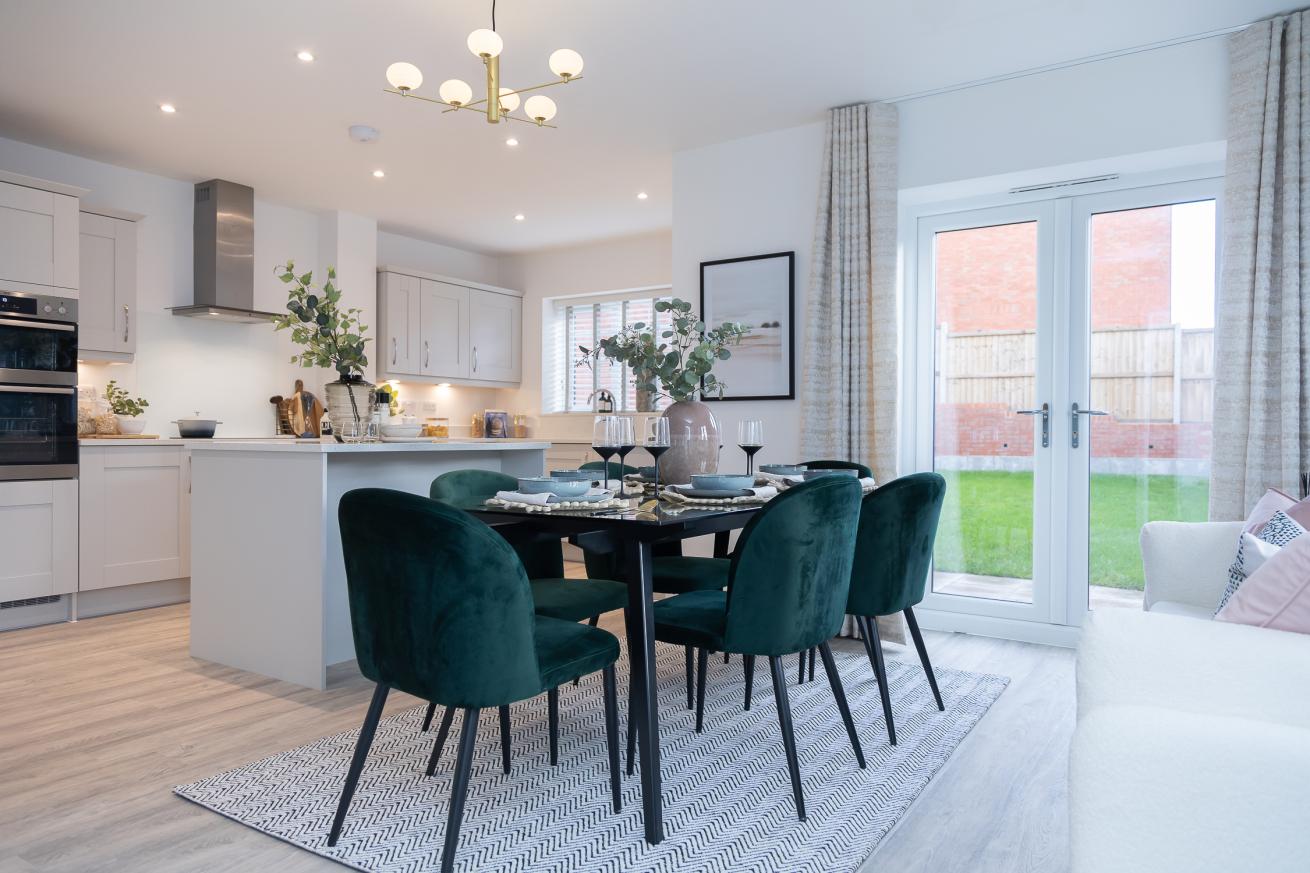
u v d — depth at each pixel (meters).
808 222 4.21
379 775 2.24
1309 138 3.02
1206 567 2.32
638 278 6.58
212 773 2.24
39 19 3.13
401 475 3.45
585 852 1.82
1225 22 3.16
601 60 3.50
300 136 4.34
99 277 4.51
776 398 4.28
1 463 3.85
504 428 6.95
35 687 3.00
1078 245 3.75
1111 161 3.49
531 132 4.30
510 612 1.64
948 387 4.07
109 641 3.70
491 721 2.70
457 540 1.58
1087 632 1.25
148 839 1.88
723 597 2.41
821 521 2.01
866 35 3.29
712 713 2.80
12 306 3.90
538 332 7.09
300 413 5.53
